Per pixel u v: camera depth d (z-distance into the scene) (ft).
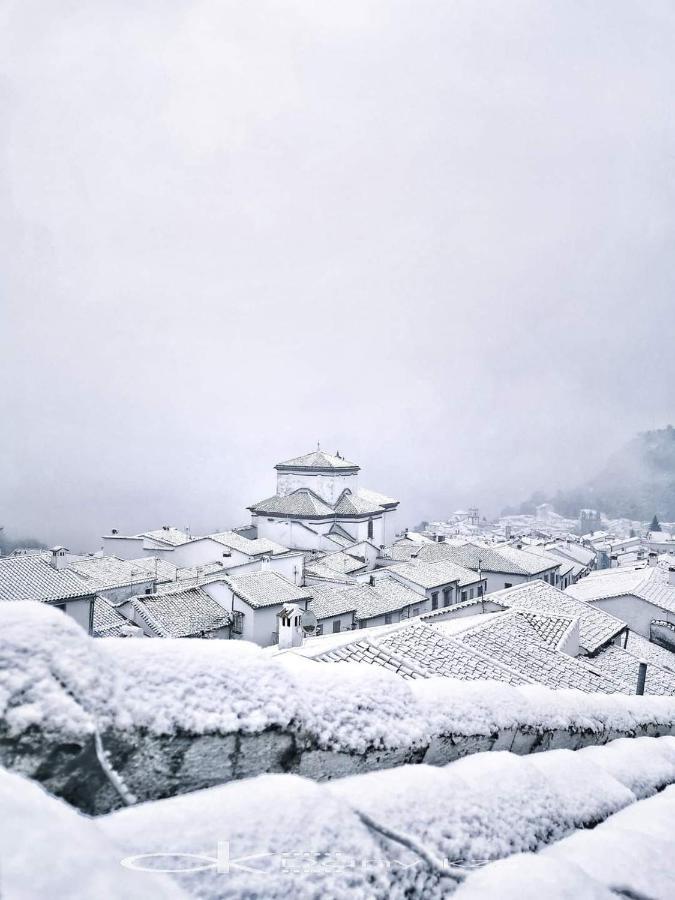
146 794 6.49
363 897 5.66
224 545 168.45
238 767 7.17
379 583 139.33
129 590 128.57
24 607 6.38
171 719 6.70
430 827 6.90
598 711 13.53
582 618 77.56
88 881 4.09
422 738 8.91
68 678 6.14
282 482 210.59
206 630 108.17
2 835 4.09
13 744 5.69
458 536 310.45
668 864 7.61
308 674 8.71
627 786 10.57
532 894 6.23
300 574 140.87
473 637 55.36
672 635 89.86
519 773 8.66
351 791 6.95
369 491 231.71
